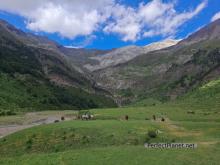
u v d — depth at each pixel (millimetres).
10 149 77188
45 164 47812
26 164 48531
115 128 80500
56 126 83688
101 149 55625
